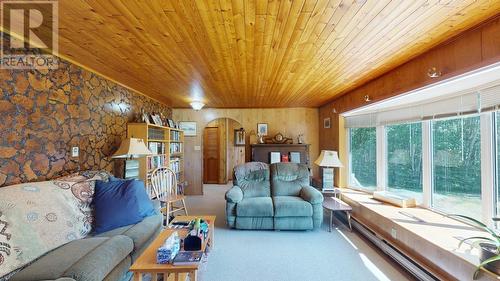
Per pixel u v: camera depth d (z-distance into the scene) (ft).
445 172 9.50
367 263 8.49
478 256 6.07
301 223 11.43
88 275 5.01
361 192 13.96
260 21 5.96
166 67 9.52
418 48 7.52
